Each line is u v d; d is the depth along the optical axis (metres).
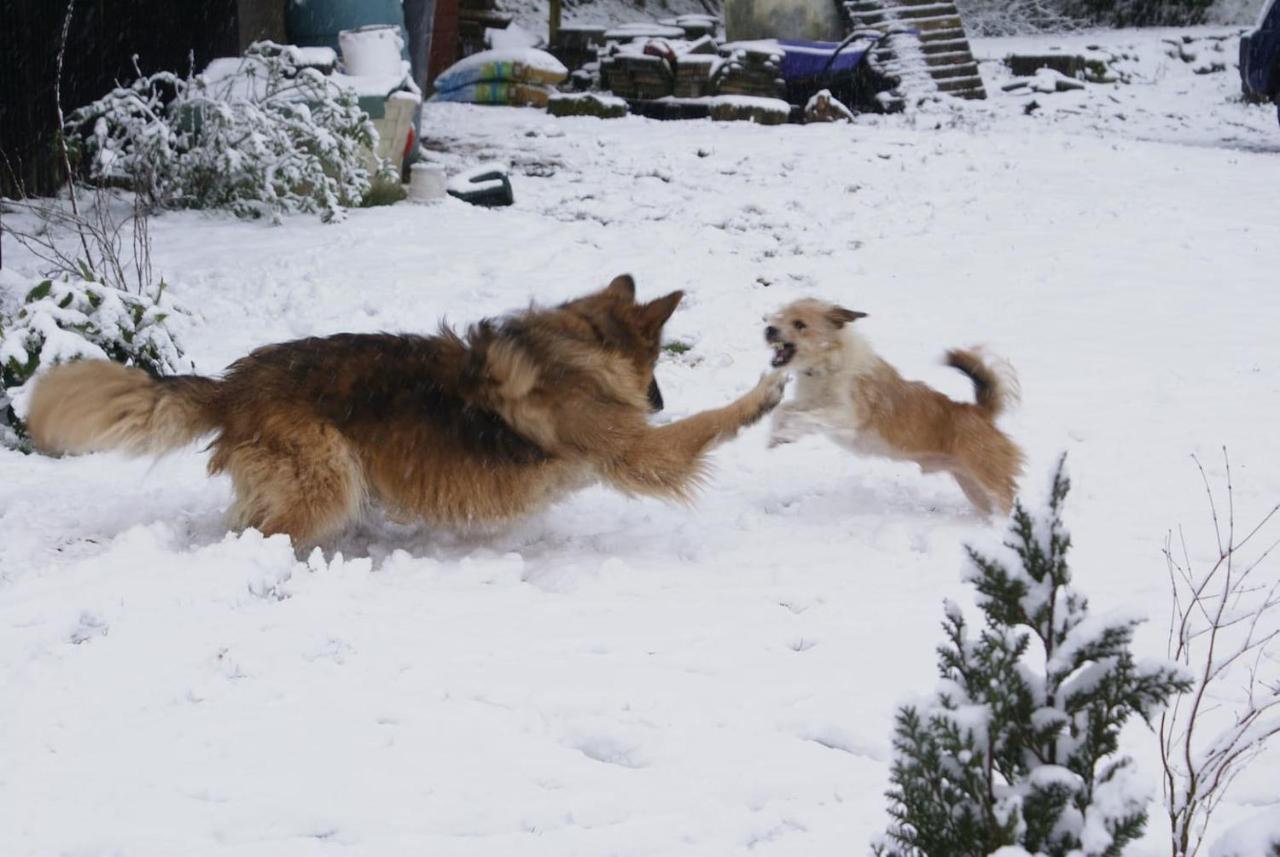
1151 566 5.34
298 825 3.29
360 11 14.88
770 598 4.98
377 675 4.13
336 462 5.20
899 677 4.23
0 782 3.41
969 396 8.09
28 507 5.83
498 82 22.58
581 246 11.96
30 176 13.36
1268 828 2.38
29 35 13.03
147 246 9.52
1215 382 8.20
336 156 12.83
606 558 5.37
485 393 5.25
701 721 3.92
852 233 12.77
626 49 23.17
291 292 9.98
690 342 9.37
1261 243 12.12
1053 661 2.45
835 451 7.13
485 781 3.53
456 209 13.48
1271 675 4.31
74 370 5.21
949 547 5.49
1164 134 22.78
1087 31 34.53
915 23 24.58
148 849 3.14
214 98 13.09
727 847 3.25
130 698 3.89
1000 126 22.48
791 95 23.34
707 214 13.61
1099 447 6.98
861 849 3.22
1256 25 19.88
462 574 5.15
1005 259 11.72
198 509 5.89
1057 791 2.36
